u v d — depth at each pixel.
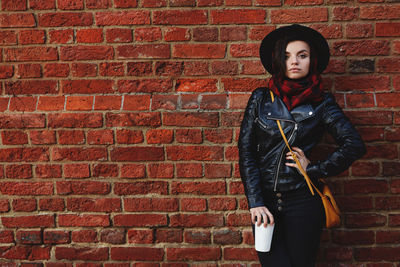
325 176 1.65
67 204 2.20
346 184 2.16
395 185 2.13
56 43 2.16
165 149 2.16
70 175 2.19
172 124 2.15
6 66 2.18
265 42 1.92
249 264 2.19
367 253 2.17
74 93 2.18
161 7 2.13
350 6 2.10
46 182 2.19
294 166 1.65
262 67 2.14
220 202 2.18
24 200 2.21
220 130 2.14
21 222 2.21
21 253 2.23
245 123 1.77
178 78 2.16
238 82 2.15
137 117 2.15
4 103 2.19
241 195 2.17
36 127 2.17
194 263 2.21
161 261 2.21
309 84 1.71
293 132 1.67
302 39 1.73
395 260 2.16
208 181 2.17
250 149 1.73
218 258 2.20
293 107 1.69
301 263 1.70
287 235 1.72
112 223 2.20
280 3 2.11
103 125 2.16
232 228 2.19
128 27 2.15
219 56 2.15
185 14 2.13
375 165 2.14
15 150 2.18
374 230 2.16
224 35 2.14
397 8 2.10
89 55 2.16
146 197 2.19
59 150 2.18
